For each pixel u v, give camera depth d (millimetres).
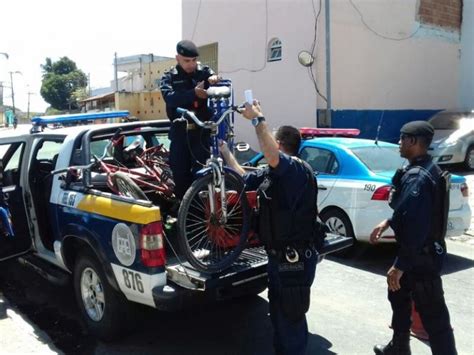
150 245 3564
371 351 4031
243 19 15031
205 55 17219
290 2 13453
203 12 16688
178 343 4160
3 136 5320
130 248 3672
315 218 3354
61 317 4723
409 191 3195
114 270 3854
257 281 3785
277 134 3504
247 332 4367
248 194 3846
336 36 12906
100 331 4160
